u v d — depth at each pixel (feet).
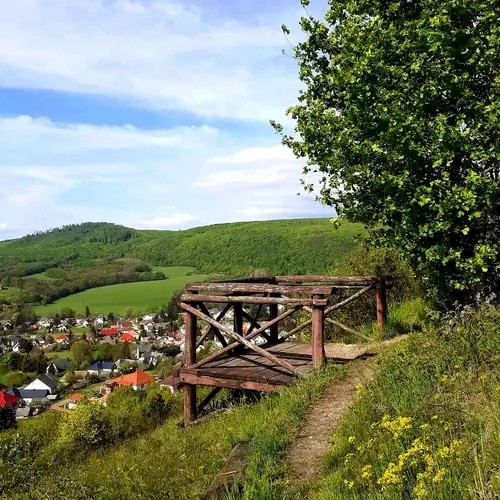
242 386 26.30
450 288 28.78
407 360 21.74
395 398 18.24
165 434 30.91
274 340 36.19
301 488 15.31
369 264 49.88
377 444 15.21
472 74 25.18
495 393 14.98
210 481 17.79
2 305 515.09
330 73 30.91
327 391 23.17
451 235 26.07
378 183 26.37
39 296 554.87
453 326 22.59
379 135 25.34
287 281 35.65
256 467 16.66
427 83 25.20
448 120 26.20
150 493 19.80
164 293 538.47
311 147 30.17
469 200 22.88
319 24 31.76
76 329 477.36
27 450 40.86
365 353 29.35
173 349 394.11
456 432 14.05
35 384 301.84
